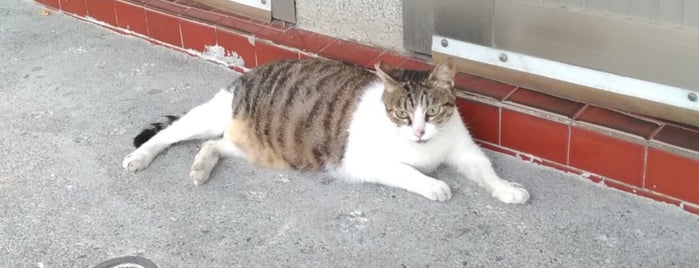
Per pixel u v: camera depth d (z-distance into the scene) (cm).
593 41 156
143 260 150
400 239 150
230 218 158
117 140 180
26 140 182
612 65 156
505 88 168
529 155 165
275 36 192
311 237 152
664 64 151
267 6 196
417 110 152
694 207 151
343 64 170
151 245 153
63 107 193
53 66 209
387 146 159
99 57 211
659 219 151
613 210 153
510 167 165
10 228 158
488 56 169
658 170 152
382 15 181
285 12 194
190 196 163
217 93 181
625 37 153
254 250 151
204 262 149
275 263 148
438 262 146
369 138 159
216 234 154
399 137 157
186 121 175
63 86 200
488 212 155
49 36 222
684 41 147
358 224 154
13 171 173
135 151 172
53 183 169
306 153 165
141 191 165
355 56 182
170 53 210
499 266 144
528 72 166
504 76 169
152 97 194
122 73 204
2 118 190
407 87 153
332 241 151
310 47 187
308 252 149
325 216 157
